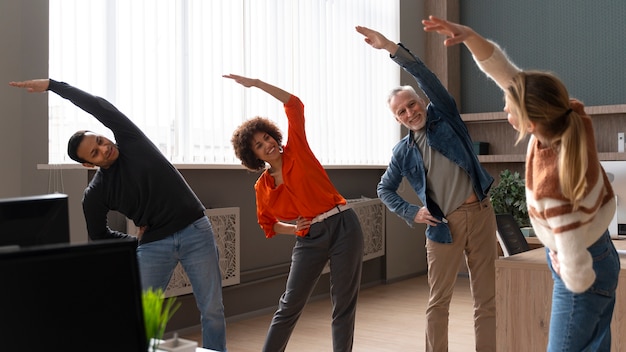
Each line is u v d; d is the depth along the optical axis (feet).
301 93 17.47
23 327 3.11
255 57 15.84
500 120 22.49
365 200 19.54
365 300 18.35
